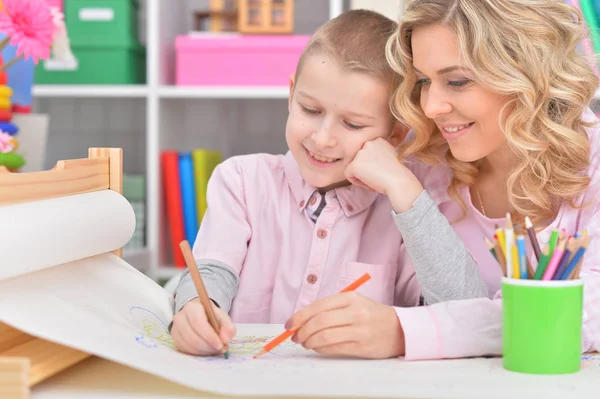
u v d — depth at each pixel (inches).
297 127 47.0
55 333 29.4
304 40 94.9
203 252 50.0
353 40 46.2
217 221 51.3
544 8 45.1
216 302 43.4
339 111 45.8
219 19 99.1
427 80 44.9
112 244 41.2
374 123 46.7
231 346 38.7
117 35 96.4
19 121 75.3
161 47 96.1
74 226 36.5
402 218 43.6
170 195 95.3
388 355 36.4
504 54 43.2
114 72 96.7
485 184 50.8
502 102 44.1
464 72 42.6
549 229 45.9
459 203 50.4
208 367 32.5
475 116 43.7
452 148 45.6
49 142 112.5
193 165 95.2
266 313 51.7
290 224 52.0
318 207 51.7
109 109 112.1
